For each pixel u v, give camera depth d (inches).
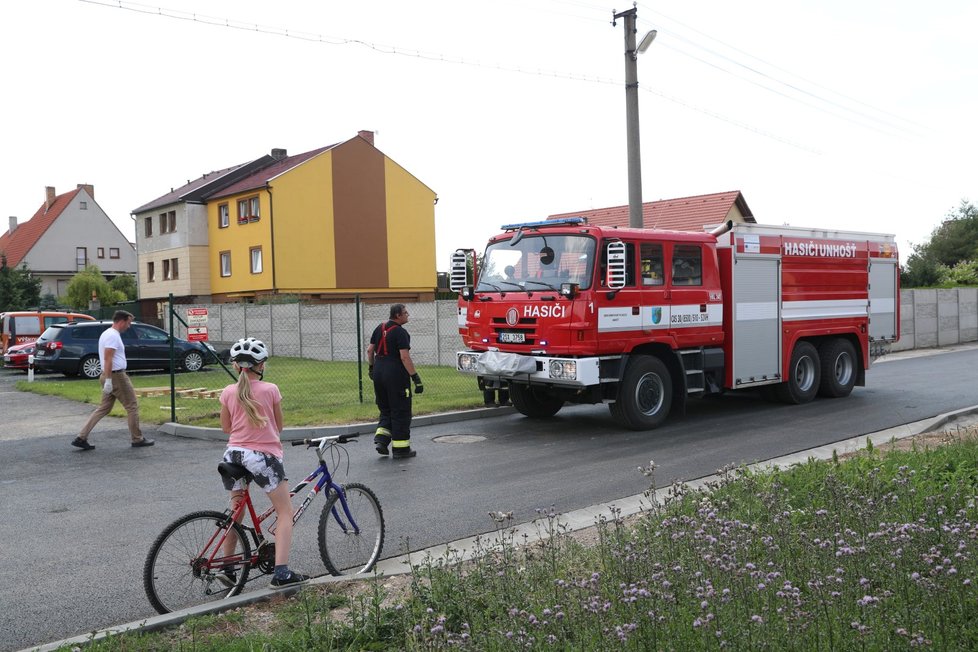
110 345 431.5
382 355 399.2
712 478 333.4
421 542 259.1
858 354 601.6
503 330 468.8
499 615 165.8
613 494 315.3
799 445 406.0
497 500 310.5
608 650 147.0
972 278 1525.6
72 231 2568.9
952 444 334.6
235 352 200.8
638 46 690.8
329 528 223.9
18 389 767.1
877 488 233.1
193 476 367.9
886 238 627.2
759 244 517.7
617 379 446.9
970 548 171.9
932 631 147.0
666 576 171.8
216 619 186.7
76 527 286.2
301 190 1647.4
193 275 1808.6
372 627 172.9
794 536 198.2
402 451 399.5
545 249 456.8
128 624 188.7
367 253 1747.0
